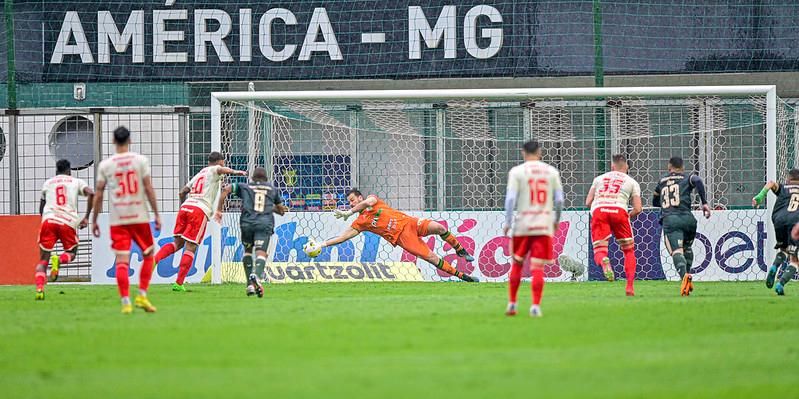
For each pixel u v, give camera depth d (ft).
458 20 248.11
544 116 242.99
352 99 214.69
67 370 90.22
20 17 253.44
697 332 115.85
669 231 180.04
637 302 154.51
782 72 246.47
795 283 208.74
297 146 243.19
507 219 129.08
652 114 242.17
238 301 161.38
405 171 243.40
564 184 243.81
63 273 229.45
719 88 214.07
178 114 239.50
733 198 240.94
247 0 250.78
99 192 140.87
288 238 224.33
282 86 253.24
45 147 249.14
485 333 113.70
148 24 251.80
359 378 84.69
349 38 249.96
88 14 252.83
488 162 242.99
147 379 85.15
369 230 209.87
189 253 190.39
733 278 220.64
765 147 238.27
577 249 222.28
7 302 163.02
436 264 210.79
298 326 121.08
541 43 246.88
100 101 252.21
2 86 256.93
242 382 83.05
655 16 245.86
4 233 225.35
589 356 96.78
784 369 89.35
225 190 174.50
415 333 113.80
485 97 214.48
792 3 244.83
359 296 172.45
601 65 233.76
